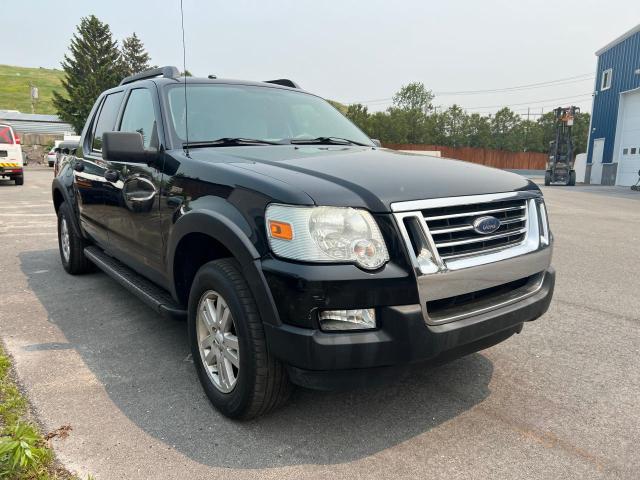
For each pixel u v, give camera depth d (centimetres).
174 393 306
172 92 374
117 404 292
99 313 443
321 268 225
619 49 2700
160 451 249
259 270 240
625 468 240
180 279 319
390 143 4981
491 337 269
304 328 229
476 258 257
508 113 6525
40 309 453
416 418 281
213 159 300
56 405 289
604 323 432
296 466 239
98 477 229
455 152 4962
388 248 233
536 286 294
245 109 389
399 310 229
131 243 382
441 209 249
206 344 291
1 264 616
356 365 229
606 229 956
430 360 243
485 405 296
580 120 6975
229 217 259
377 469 238
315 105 445
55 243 747
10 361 345
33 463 222
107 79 5466
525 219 291
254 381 252
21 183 1770
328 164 282
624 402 301
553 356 365
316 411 288
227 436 263
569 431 271
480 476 234
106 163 420
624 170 2653
